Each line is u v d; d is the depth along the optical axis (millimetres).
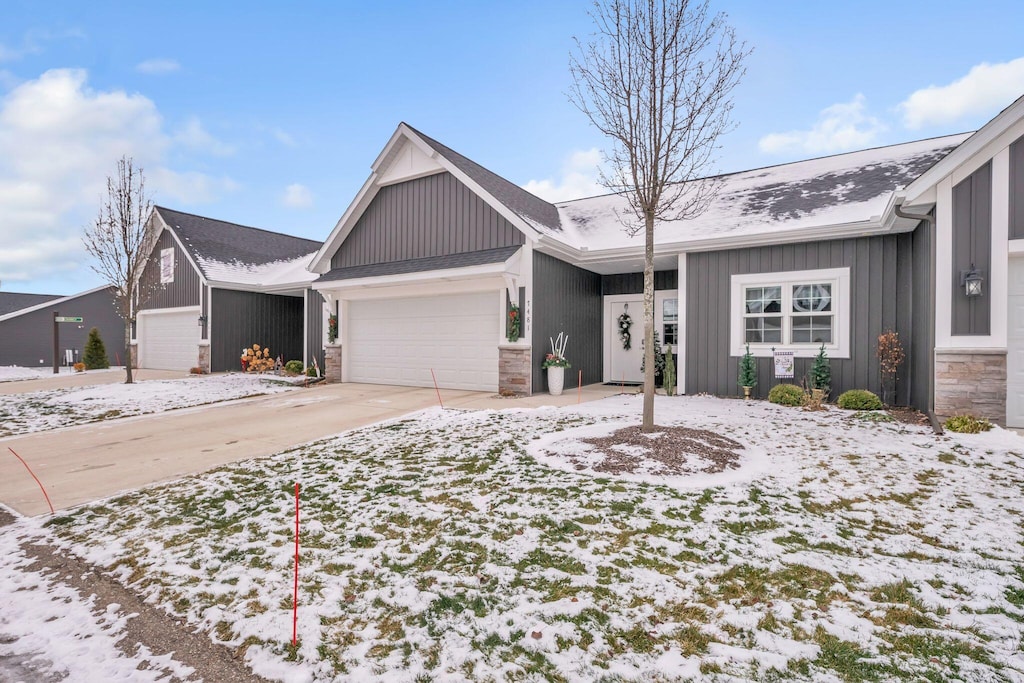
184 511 4758
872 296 9570
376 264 13883
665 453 5684
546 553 3559
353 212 14227
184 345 19922
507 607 2918
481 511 4367
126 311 15336
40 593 3406
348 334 14961
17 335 24672
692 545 3605
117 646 2771
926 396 8102
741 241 10438
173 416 10125
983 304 7203
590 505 4379
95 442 7879
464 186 12352
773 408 9258
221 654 2652
